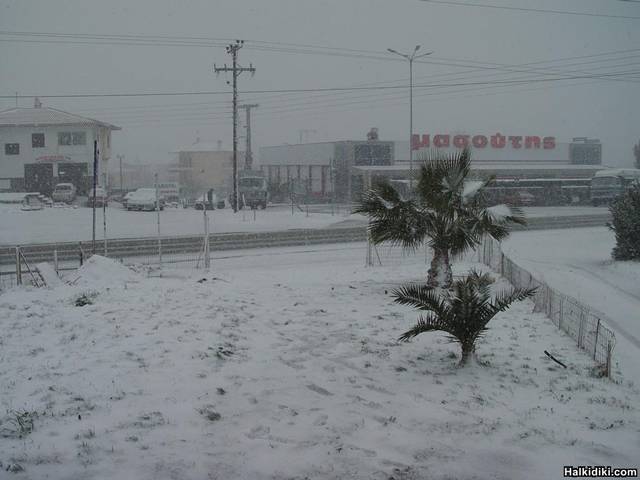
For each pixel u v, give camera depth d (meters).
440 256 14.79
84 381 7.40
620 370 9.40
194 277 17.53
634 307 14.97
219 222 37.06
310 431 6.30
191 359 8.34
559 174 64.38
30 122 57.91
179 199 61.69
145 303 11.92
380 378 8.21
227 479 5.27
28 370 7.77
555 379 8.59
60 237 29.62
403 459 5.84
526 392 8.00
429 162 14.79
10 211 39.72
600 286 18.00
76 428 6.09
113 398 6.89
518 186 55.59
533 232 35.44
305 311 11.90
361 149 63.78
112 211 42.53
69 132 58.19
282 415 6.67
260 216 41.00
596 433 6.74
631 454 6.22
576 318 10.71
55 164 58.22
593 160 76.12
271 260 23.28
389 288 14.94
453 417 6.94
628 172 54.81
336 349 9.38
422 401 7.41
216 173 97.31
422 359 9.22
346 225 36.28
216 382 7.54
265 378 7.84
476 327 8.84
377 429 6.47
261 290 14.24
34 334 9.52
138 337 9.32
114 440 5.86
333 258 23.84
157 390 7.18
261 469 5.46
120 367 7.93
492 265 19.44
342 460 5.71
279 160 75.06
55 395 6.94
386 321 11.36
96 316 10.70
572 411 7.39
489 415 7.09
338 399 7.29
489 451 6.13
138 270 18.98
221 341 9.27
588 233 34.91
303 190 67.62
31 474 5.16
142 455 5.59
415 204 14.92
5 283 17.14
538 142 72.81
